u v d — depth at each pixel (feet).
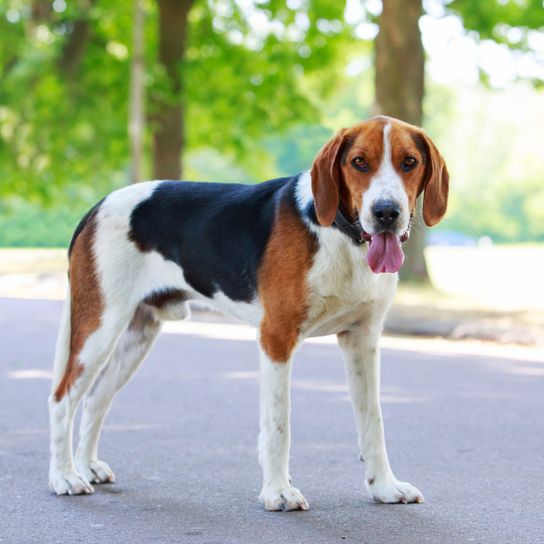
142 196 21.22
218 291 20.39
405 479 21.40
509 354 42.96
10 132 91.04
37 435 25.91
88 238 21.17
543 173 281.54
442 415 28.91
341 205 18.57
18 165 92.12
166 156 87.71
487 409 29.89
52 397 20.80
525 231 286.66
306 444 25.00
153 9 94.12
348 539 16.88
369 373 19.69
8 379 35.09
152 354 41.78
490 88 84.33
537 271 107.65
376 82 70.38
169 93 85.56
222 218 20.18
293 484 20.90
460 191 289.53
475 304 60.18
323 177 18.34
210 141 104.42
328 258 18.63
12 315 57.47
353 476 21.63
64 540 16.93
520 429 26.99
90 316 20.88
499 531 17.38
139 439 25.59
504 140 286.66
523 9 80.89
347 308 19.04
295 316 18.93
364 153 17.97
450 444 25.11
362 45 96.02
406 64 69.67
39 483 21.01
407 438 25.79
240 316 20.27
